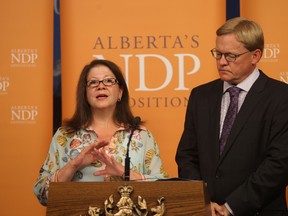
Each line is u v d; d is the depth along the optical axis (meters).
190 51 4.42
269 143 3.36
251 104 3.40
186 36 4.42
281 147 3.28
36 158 4.43
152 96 4.42
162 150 4.41
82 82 3.64
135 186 2.68
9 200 4.42
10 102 4.43
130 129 3.61
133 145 3.56
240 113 3.40
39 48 4.46
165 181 2.68
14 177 4.42
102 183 2.69
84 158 3.27
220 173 3.39
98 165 3.46
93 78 3.60
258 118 3.37
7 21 4.45
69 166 3.28
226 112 3.48
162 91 4.42
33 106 4.44
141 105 4.42
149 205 2.67
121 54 4.43
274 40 4.40
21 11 4.46
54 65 4.43
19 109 4.44
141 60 4.43
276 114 3.35
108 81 3.60
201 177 3.47
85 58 4.43
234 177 3.36
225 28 3.37
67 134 3.61
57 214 2.69
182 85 4.42
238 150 3.36
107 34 4.43
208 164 3.43
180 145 3.63
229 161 3.37
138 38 4.43
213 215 3.24
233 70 3.35
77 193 2.69
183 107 4.42
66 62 4.43
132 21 4.43
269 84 3.46
